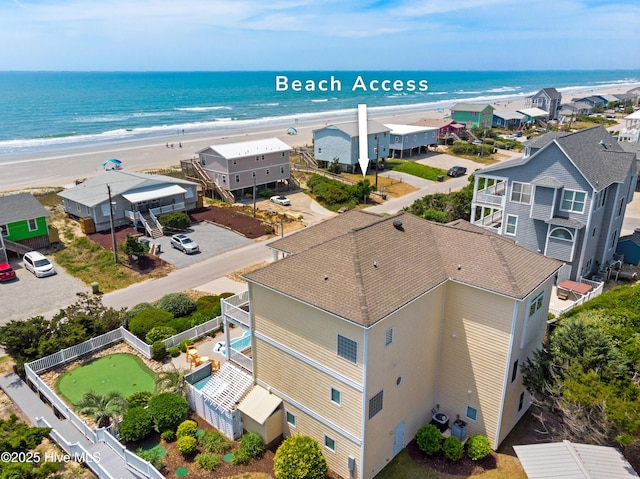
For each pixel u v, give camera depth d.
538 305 19.61
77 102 199.88
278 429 19.86
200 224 49.00
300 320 17.66
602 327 21.81
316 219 51.28
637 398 15.42
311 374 17.95
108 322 28.06
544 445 15.70
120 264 39.00
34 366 24.39
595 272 34.81
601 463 14.79
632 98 154.00
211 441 19.25
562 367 17.78
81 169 74.00
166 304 29.94
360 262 17.52
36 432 17.27
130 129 124.38
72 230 46.03
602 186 30.31
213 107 190.12
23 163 78.25
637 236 37.06
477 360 19.02
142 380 24.20
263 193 59.78
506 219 34.97
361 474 17.19
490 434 19.38
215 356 25.94
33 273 37.78
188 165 60.88
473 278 18.34
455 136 95.56
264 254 41.28
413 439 20.06
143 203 48.25
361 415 16.44
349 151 68.75
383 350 16.48
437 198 49.44
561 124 116.31
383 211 54.38
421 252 19.64
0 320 30.55
